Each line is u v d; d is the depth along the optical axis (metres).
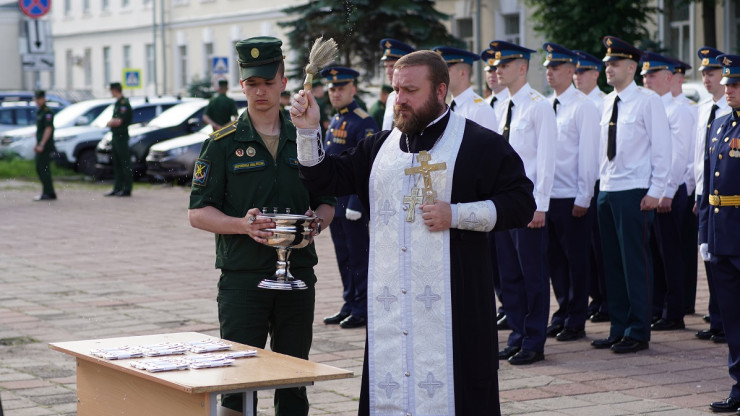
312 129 4.05
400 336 3.97
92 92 47.97
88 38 48.41
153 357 4.09
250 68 4.81
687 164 8.75
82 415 4.30
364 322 8.43
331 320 8.55
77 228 14.98
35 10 20.20
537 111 7.27
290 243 4.56
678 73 9.21
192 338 4.54
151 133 21.83
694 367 7.07
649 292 7.61
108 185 22.09
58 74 51.28
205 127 22.11
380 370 4.01
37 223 15.60
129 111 19.77
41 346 7.63
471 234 4.02
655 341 7.99
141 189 21.28
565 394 6.35
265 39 4.89
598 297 9.00
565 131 7.98
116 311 8.96
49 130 19.03
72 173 23.94
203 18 40.47
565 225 8.04
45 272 11.09
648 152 7.58
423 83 3.95
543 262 7.29
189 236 14.09
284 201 4.89
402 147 4.06
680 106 8.71
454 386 3.95
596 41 21.36
